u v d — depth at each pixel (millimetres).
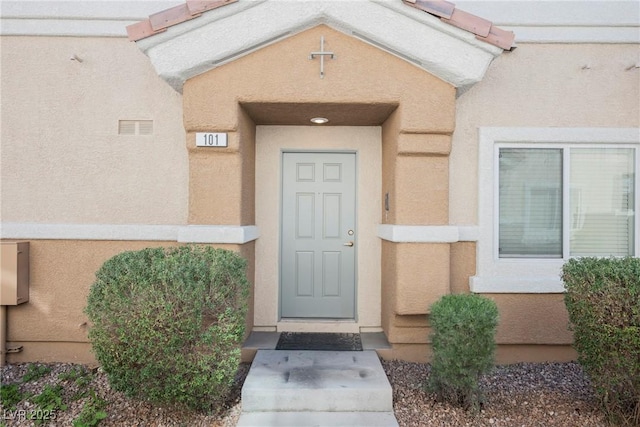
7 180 4414
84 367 4234
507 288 4305
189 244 4059
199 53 3844
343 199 5000
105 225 4383
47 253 4402
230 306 3186
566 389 3713
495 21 4414
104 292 3010
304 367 3756
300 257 4996
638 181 4422
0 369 4215
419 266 4117
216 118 3988
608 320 3004
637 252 4422
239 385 3734
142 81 4449
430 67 3936
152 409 3324
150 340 2896
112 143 4445
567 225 4434
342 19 3812
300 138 4910
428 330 4293
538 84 4422
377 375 3576
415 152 4105
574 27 4406
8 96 4410
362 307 4906
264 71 3973
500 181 4480
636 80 4426
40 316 4391
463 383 3207
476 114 4430
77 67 4430
